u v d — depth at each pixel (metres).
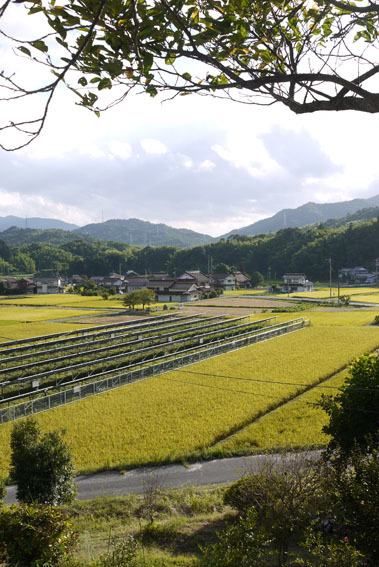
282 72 3.20
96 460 18.36
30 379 27.53
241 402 25.03
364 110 2.69
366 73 2.87
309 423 21.58
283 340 43.78
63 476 13.07
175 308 75.38
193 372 31.69
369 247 133.62
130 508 13.73
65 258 185.12
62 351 38.44
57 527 7.76
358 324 54.00
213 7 2.79
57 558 7.45
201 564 6.00
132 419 22.70
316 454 17.52
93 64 2.57
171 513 13.26
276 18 3.05
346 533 8.77
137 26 2.38
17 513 7.99
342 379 29.47
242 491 11.55
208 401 25.34
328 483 9.73
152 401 25.50
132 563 7.04
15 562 7.30
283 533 8.85
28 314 67.62
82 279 153.38
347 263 135.38
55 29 2.32
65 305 82.38
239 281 131.62
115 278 140.38
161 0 2.46
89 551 10.04
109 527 12.14
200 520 12.19
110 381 29.83
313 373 30.58
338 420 12.72
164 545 10.74
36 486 12.62
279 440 19.69
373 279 125.38
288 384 28.12
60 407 24.73
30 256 188.38
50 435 13.48
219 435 20.58
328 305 75.50
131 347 40.28
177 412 23.61
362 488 8.30
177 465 17.98
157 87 2.85
